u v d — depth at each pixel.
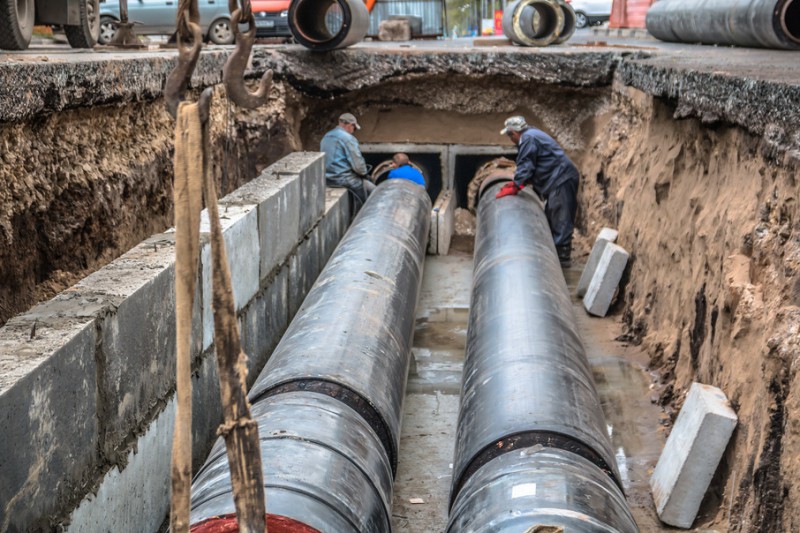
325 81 10.33
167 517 4.30
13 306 4.59
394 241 7.07
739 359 4.23
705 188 5.81
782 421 3.51
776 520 3.42
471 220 11.22
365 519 3.29
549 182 9.15
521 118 9.19
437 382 6.36
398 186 9.30
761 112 4.56
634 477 4.75
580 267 9.27
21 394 2.83
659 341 6.11
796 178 4.04
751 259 4.42
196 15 1.83
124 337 3.72
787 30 9.40
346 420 3.86
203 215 5.52
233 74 1.83
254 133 9.88
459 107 10.95
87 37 8.76
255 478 1.92
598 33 24.27
